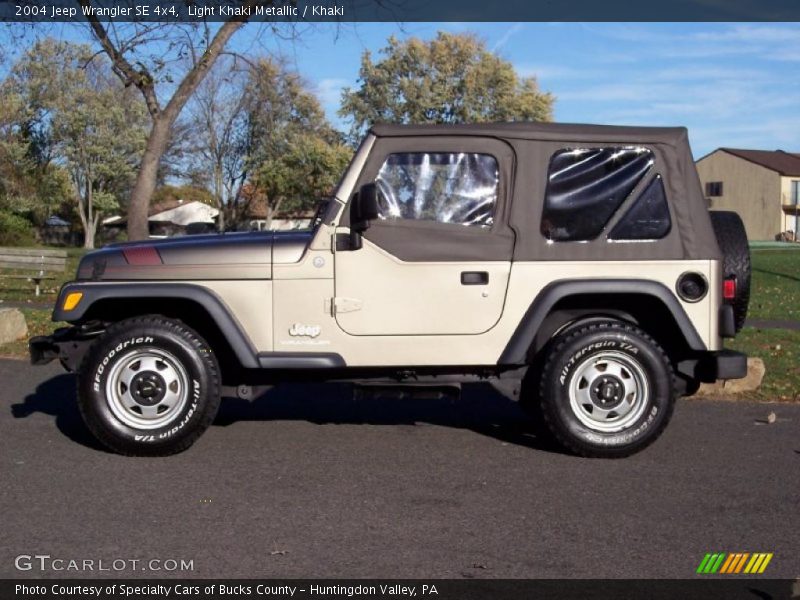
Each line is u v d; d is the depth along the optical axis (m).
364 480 6.23
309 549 5.00
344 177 6.62
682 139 6.69
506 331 6.60
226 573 4.68
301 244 6.63
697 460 6.78
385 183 6.62
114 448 6.68
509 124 6.65
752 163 71.75
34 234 54.88
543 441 7.29
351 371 6.89
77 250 46.81
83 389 6.62
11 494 5.89
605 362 6.68
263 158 49.19
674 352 6.98
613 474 6.41
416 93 61.03
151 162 14.90
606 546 5.08
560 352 6.65
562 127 6.66
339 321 6.59
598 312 6.91
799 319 15.49
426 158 6.63
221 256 6.64
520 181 6.61
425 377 6.86
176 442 6.65
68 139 58.94
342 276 6.58
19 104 51.72
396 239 6.57
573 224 6.63
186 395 6.62
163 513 5.55
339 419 8.04
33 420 7.92
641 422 6.69
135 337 6.58
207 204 68.25
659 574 4.71
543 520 5.48
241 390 6.93
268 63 25.00
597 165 6.66
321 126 50.75
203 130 50.00
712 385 9.10
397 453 6.92
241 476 6.30
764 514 5.62
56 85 55.56
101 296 6.61
